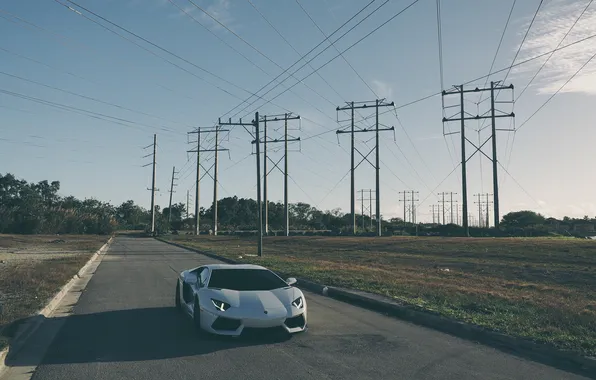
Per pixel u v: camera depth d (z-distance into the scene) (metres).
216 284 9.54
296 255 33.78
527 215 111.31
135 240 72.50
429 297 13.09
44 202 99.00
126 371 6.69
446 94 62.94
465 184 61.44
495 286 16.00
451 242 46.97
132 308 11.90
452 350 8.15
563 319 9.91
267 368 6.90
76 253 33.19
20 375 6.50
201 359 7.34
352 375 6.65
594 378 6.72
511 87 61.09
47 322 10.09
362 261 27.88
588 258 28.66
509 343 8.48
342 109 70.06
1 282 15.09
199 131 91.31
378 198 68.12
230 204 163.00
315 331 9.52
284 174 78.06
